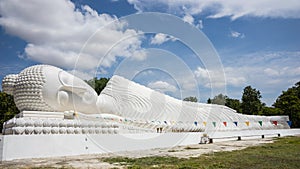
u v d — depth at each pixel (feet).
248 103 183.62
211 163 35.63
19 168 33.01
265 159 38.88
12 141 41.39
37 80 50.16
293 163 35.37
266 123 110.63
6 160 40.22
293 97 153.79
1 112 108.06
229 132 88.94
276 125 114.11
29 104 50.55
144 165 34.86
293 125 148.66
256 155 43.32
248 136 95.04
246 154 45.03
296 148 54.85
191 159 40.16
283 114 153.79
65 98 52.75
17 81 51.39
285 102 153.69
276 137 99.25
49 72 51.57
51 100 51.11
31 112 49.73
